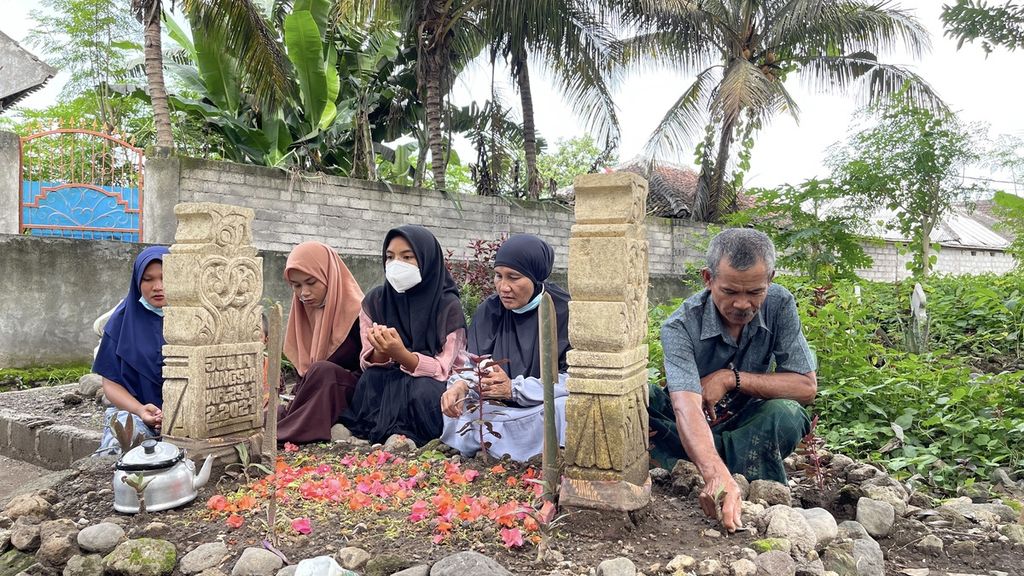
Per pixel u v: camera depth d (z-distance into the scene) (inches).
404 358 142.0
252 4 305.1
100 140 302.8
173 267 112.9
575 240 92.9
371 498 103.2
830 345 171.2
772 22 460.1
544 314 95.6
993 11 320.2
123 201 297.4
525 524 90.7
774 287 112.4
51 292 264.5
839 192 335.0
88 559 88.0
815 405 163.5
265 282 294.4
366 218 349.4
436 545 86.7
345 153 428.1
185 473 104.0
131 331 136.8
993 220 899.4
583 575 78.7
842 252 320.8
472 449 132.3
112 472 120.2
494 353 141.3
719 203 494.3
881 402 162.7
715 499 89.7
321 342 161.0
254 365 121.3
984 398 159.6
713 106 428.1
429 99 379.2
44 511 103.5
